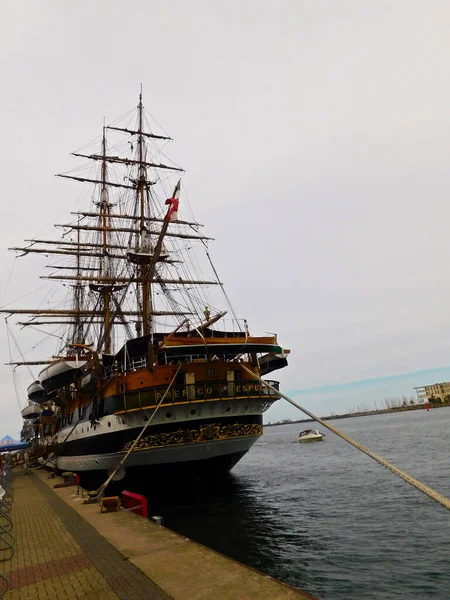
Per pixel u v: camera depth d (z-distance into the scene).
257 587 7.59
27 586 8.76
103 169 58.81
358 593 11.94
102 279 51.56
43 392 45.16
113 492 27.62
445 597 11.34
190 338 24.48
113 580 8.59
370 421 189.75
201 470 26.48
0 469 33.81
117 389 27.06
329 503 25.19
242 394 26.05
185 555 9.81
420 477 32.47
